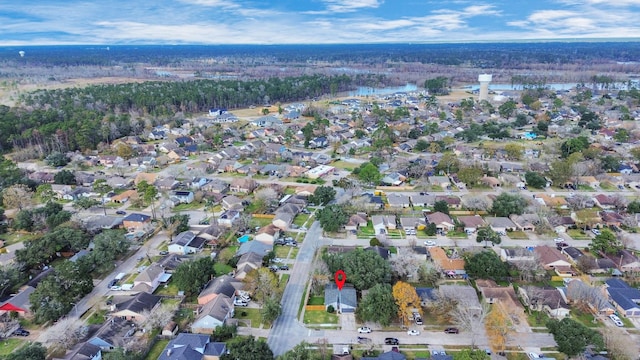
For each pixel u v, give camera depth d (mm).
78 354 69812
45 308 80750
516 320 81125
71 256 105625
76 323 81938
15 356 67500
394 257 99500
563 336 70438
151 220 126125
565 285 93688
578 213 120812
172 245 108188
